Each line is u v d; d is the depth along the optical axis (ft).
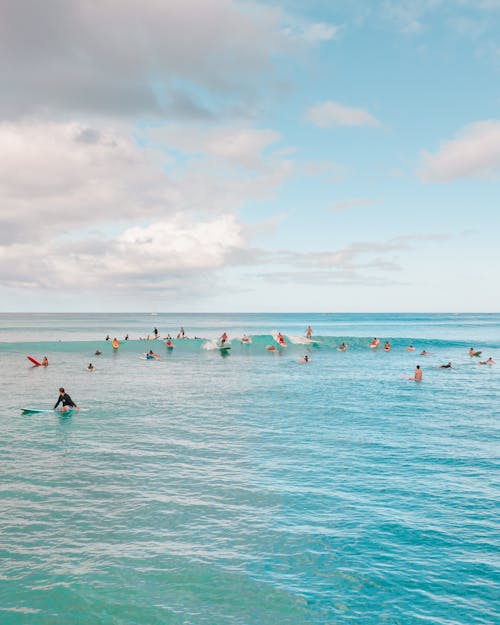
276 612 24.73
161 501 39.42
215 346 208.23
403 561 30.07
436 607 25.23
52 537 32.91
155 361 165.27
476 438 60.39
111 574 28.25
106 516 36.42
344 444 57.47
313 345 220.43
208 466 48.78
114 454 52.95
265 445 56.85
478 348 222.28
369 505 38.83
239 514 36.99
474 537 33.24
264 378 120.78
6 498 39.81
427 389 102.27
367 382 113.09
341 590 26.78
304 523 35.47
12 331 394.52
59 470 47.21
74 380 116.98
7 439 59.47
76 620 23.89
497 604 25.54
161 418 72.43
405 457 52.03
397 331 402.31
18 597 25.77
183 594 26.30
